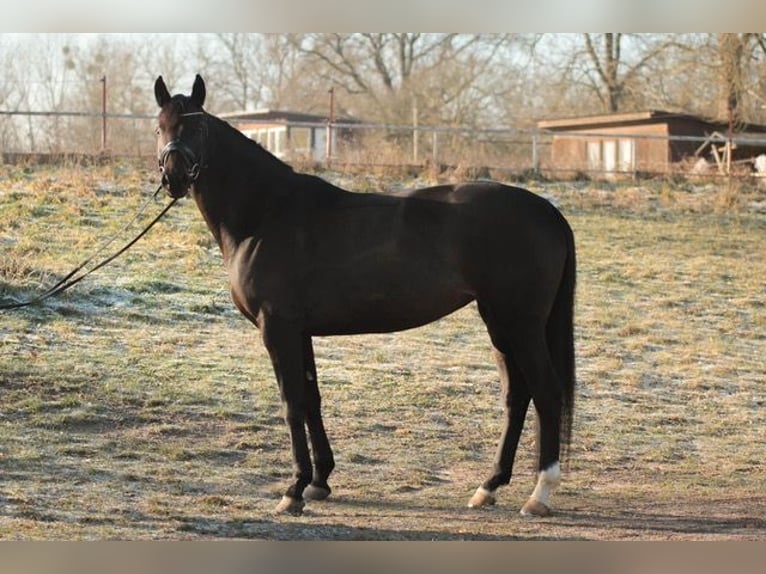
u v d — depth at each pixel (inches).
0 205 667.4
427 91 1520.7
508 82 1520.7
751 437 418.9
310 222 286.7
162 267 590.9
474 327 556.1
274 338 283.9
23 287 522.3
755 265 695.7
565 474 312.7
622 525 277.3
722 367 510.6
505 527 270.2
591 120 1253.1
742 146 1162.6
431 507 299.6
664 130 1206.9
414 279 281.4
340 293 283.1
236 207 290.0
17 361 434.0
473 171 851.4
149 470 328.8
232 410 405.1
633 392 471.8
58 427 370.0
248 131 1363.2
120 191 724.7
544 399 281.4
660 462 379.9
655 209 815.7
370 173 826.2
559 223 288.0
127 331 494.9
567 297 288.5
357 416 414.3
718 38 1228.5
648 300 617.6
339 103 1585.9
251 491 313.7
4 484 300.7
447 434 400.2
